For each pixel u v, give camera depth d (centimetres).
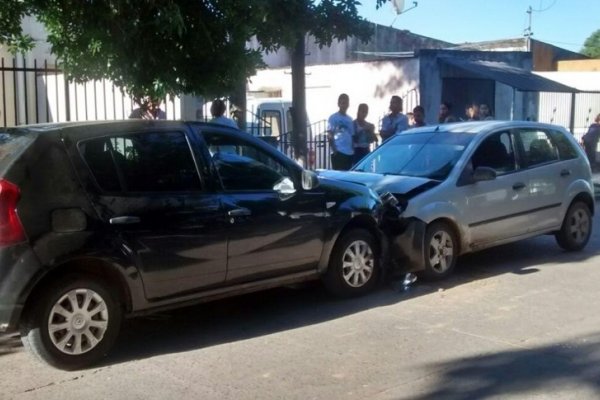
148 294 611
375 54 3025
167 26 760
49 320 561
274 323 704
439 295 796
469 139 909
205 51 857
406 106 2006
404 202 826
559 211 978
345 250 770
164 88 848
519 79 1927
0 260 539
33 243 548
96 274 586
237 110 1232
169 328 692
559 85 1989
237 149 690
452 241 857
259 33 934
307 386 544
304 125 1227
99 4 780
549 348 623
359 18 1024
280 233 696
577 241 1012
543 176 953
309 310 746
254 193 685
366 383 549
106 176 598
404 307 752
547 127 992
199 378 562
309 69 2288
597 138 2136
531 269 916
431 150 926
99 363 596
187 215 630
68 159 580
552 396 523
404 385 545
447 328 680
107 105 1324
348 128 1284
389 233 815
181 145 649
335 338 655
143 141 627
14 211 545
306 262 729
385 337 656
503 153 923
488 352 614
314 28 1014
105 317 588
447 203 843
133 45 809
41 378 564
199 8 837
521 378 557
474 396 523
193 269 635
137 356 614
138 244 598
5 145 581
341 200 755
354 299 784
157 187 624
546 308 742
